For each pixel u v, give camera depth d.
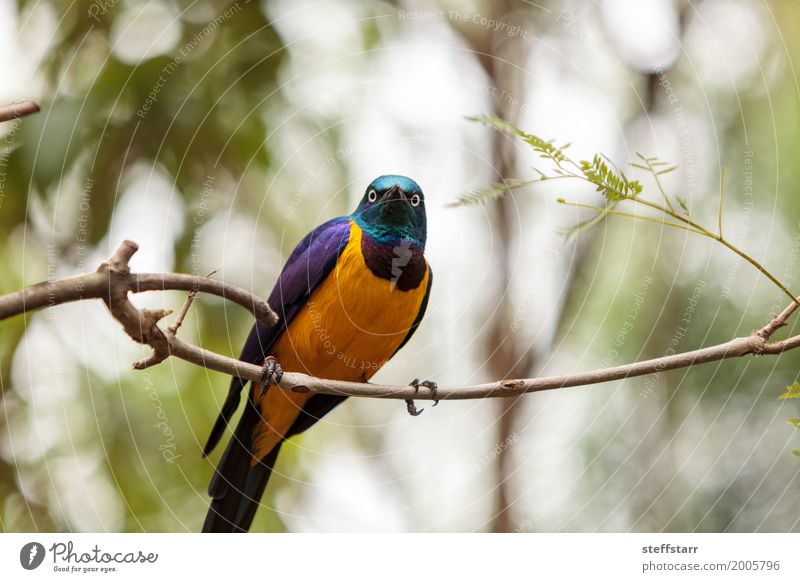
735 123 11.77
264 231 11.52
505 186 6.84
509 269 12.45
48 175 10.53
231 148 11.13
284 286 9.68
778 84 11.84
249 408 9.99
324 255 9.59
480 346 12.84
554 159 6.57
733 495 10.70
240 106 11.21
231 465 10.06
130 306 6.03
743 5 12.23
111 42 10.97
